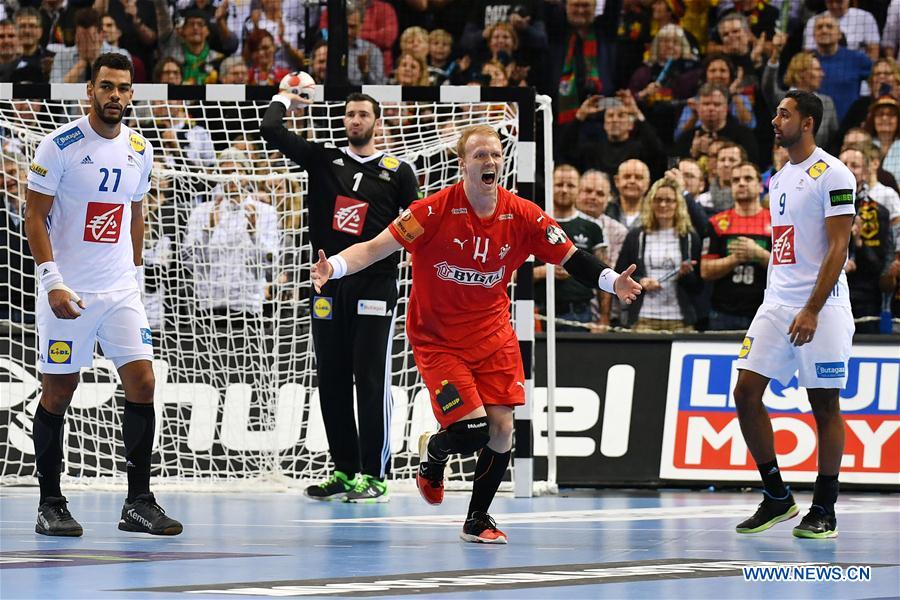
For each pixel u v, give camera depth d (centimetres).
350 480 1836
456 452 1230
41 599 779
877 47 2689
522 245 1245
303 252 2353
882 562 1098
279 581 891
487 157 1184
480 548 1194
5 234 2364
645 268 2497
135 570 960
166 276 2256
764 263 2475
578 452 2194
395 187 1798
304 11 2858
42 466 1299
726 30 2730
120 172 1269
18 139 2191
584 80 2781
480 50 2834
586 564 1048
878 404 2180
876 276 2491
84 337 1274
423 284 1235
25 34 2903
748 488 2161
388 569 990
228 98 1884
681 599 820
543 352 2222
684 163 2569
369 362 1769
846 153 2541
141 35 2898
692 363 2219
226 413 2133
